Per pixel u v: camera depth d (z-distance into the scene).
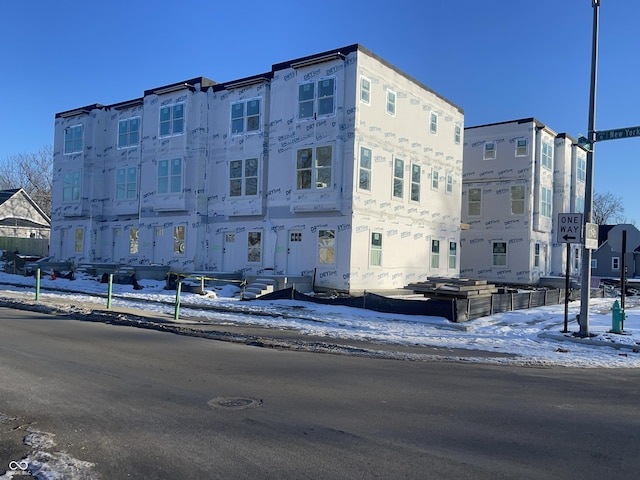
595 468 4.95
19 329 12.34
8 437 5.37
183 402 6.79
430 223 27.89
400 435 5.75
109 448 5.15
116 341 11.27
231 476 4.57
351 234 22.00
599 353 11.80
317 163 22.92
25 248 46.62
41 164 71.69
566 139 37.81
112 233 31.84
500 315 17.98
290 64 23.91
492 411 6.82
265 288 21.89
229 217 25.94
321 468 4.79
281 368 9.10
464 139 36.50
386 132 24.23
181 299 20.00
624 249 15.34
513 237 34.31
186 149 27.06
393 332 14.00
